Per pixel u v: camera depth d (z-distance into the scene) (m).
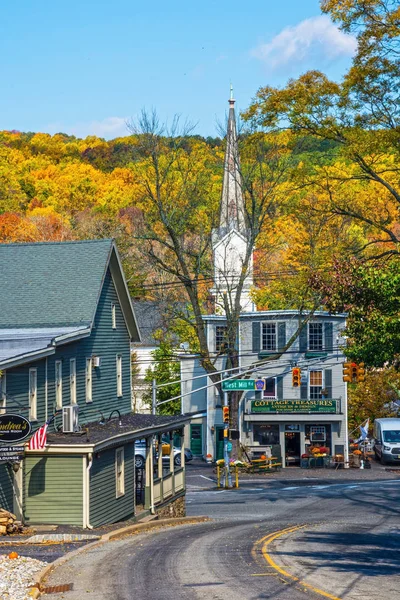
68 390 38.09
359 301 35.72
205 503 51.28
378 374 80.94
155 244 94.81
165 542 28.47
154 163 64.88
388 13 41.69
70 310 39.59
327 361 76.38
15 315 39.59
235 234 76.38
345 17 42.25
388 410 84.69
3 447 31.36
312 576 20.42
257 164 65.31
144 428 40.03
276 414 75.25
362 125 44.34
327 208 50.81
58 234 110.50
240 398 71.56
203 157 70.12
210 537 29.91
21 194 160.50
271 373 76.56
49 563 23.36
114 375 44.47
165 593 18.72
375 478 65.88
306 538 29.25
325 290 36.75
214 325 80.00
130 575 21.34
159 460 43.28
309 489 57.62
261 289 83.00
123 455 38.88
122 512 38.25
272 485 61.38
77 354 39.31
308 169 49.38
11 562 22.95
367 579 19.97
